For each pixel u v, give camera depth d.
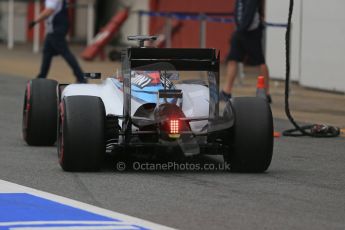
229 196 30.97
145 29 109.88
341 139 46.62
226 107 35.34
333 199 30.86
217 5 96.62
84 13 122.31
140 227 26.31
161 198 30.44
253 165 34.94
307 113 57.28
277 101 63.41
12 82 72.88
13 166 36.44
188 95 35.47
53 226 26.39
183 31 99.25
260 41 59.81
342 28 68.44
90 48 95.81
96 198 30.33
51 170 35.47
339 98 65.94
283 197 31.00
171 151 35.25
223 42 94.50
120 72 38.22
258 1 59.16
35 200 29.98
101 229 26.06
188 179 33.97
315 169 37.16
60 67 85.31
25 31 125.62
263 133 34.41
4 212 28.22
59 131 35.75
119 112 36.16
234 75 60.28
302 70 73.00
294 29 74.69
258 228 26.44
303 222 27.28
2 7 124.44
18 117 52.56
